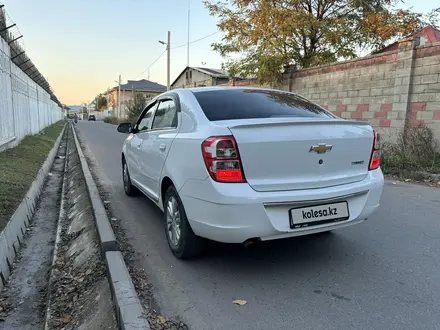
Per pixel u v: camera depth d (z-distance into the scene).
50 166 11.14
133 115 36.19
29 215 5.59
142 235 4.21
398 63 9.41
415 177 7.81
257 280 3.05
